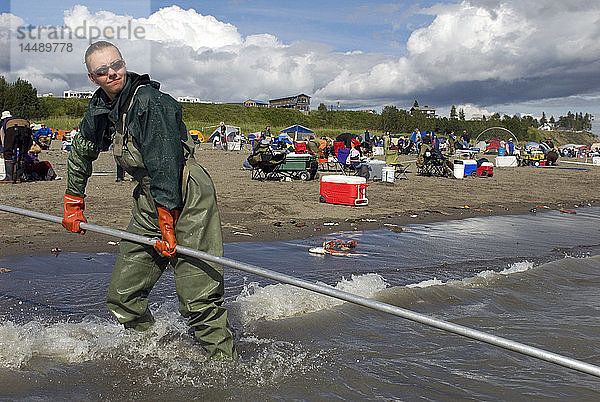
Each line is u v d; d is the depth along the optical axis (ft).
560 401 11.78
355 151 62.54
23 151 46.11
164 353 13.01
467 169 74.59
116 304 12.95
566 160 144.87
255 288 18.48
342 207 39.22
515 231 33.88
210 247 12.16
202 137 155.33
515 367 13.56
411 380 12.46
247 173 64.28
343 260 23.54
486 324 16.63
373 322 16.33
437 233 31.60
